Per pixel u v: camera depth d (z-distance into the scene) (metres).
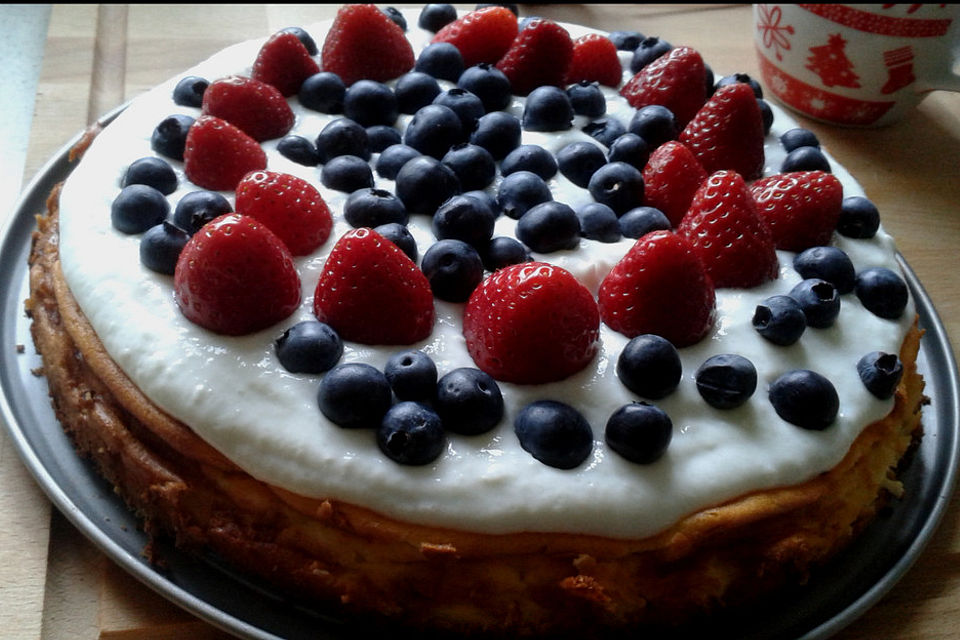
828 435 0.41
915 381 0.45
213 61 0.51
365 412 0.39
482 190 0.47
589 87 0.50
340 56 0.50
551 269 0.40
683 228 0.45
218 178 0.45
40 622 0.41
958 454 0.45
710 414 0.41
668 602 0.40
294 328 0.40
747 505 0.40
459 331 0.42
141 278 0.42
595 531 0.39
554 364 0.40
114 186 0.45
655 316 0.42
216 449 0.40
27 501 0.43
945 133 0.62
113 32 0.62
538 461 0.39
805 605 0.41
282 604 0.41
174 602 0.40
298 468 0.39
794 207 0.46
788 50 0.61
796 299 0.44
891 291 0.45
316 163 0.47
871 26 0.58
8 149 0.57
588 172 0.48
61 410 0.44
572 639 0.40
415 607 0.40
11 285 0.48
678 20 0.71
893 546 0.43
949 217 0.57
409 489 0.39
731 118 0.48
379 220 0.44
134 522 0.42
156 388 0.40
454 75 0.51
